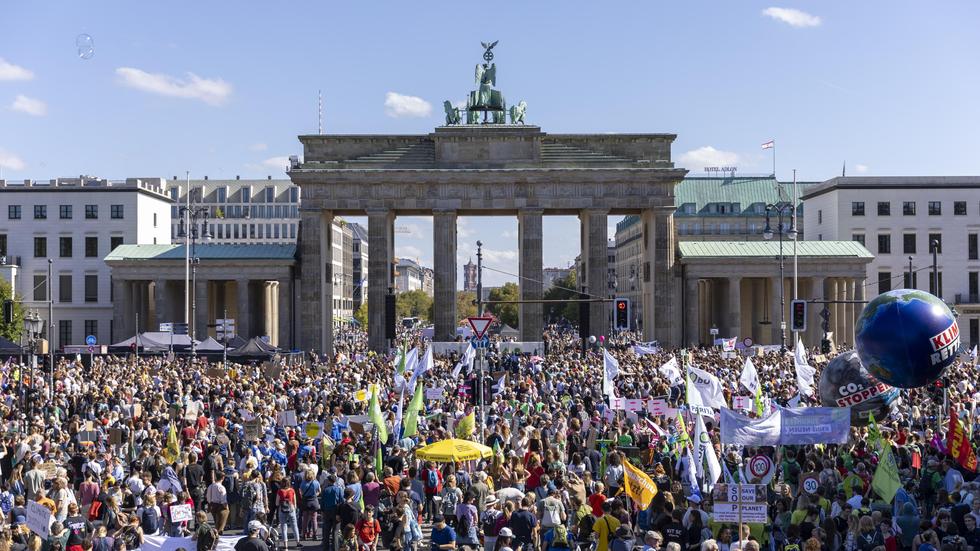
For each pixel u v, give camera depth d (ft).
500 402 195.31
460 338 441.68
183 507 111.14
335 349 508.53
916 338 122.01
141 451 145.38
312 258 462.19
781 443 108.27
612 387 180.24
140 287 501.15
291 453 144.36
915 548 90.43
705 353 348.59
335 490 118.93
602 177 461.37
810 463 120.47
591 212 462.60
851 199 542.98
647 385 212.23
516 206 462.19
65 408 197.26
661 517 99.81
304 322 461.78
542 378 261.65
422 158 469.16
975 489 104.47
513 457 127.24
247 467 128.36
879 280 541.75
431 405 195.62
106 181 573.33
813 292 477.77
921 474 127.65
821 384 146.10
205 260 473.67
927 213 540.52
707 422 154.51
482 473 120.67
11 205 552.41
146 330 510.17
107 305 549.54
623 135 468.34
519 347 418.10
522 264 467.93
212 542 99.30
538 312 462.19
